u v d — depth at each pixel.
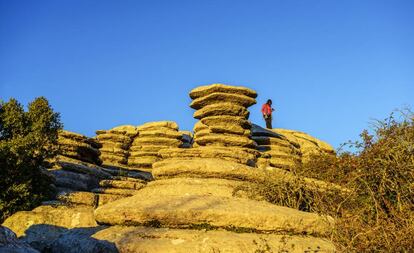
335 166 12.35
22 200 13.77
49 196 14.99
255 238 8.61
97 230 9.71
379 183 10.78
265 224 8.98
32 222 12.34
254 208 9.35
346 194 10.77
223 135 17.09
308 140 25.58
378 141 11.48
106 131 28.20
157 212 9.28
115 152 26.55
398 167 10.48
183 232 8.81
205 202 9.70
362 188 10.94
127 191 16.38
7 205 13.42
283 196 11.56
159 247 8.30
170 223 9.23
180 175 12.83
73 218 12.55
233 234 8.73
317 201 10.77
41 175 15.02
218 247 8.15
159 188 12.30
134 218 9.50
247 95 18.05
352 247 8.66
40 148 15.08
